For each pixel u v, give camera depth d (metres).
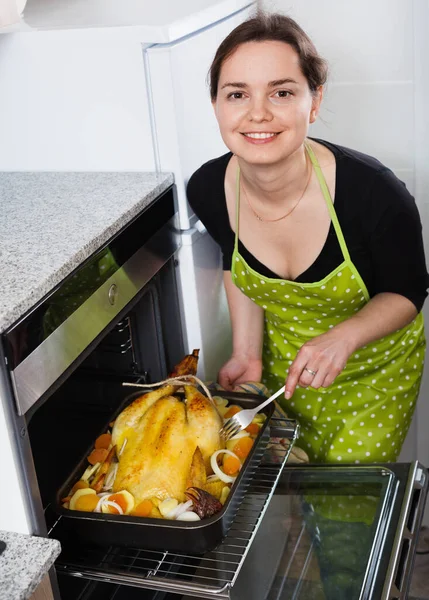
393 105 1.98
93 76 1.53
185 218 1.63
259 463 1.38
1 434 1.07
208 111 1.69
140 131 1.55
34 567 1.04
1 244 1.26
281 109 1.31
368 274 1.56
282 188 1.45
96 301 1.29
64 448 1.59
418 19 1.88
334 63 1.97
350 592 1.24
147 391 1.51
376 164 1.49
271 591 1.27
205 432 1.33
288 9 1.94
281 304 1.65
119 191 1.48
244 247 1.60
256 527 1.27
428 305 2.13
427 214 2.06
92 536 1.22
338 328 1.46
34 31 1.52
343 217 1.48
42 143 1.62
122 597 1.43
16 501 1.12
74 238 1.27
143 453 1.30
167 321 1.66
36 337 1.10
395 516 1.38
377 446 1.73
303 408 1.79
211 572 1.35
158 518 1.19
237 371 1.77
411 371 1.76
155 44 1.48
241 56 1.29
